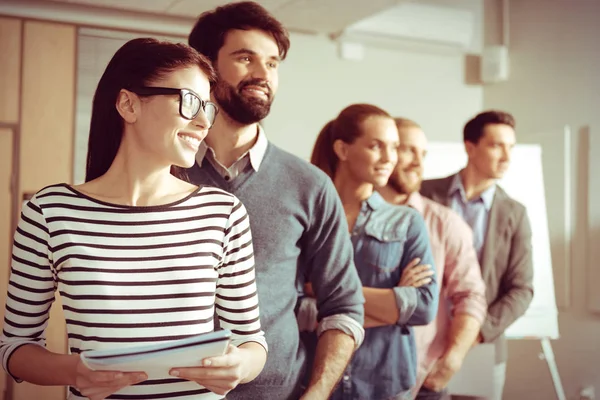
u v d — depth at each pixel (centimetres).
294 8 405
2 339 135
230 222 139
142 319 128
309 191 191
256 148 189
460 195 330
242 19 185
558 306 430
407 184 288
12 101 392
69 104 403
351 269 197
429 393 276
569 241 429
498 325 306
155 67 132
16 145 394
